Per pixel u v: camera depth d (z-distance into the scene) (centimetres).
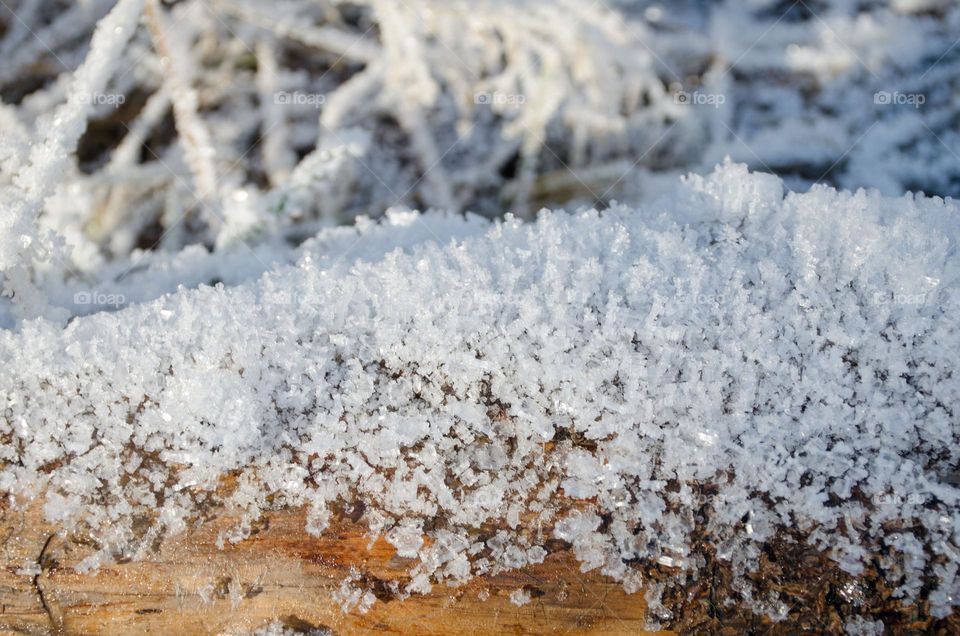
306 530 39
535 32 73
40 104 71
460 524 39
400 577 39
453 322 38
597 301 38
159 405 39
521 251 39
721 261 39
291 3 74
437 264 39
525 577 39
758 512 38
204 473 39
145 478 39
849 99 74
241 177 72
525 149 73
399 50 71
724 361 38
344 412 39
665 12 76
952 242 39
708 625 39
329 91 77
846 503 38
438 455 39
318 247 44
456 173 74
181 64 69
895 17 74
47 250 43
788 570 38
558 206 74
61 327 40
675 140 75
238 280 44
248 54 75
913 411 38
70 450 39
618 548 39
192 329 39
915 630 38
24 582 39
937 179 70
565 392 38
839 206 39
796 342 38
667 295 38
